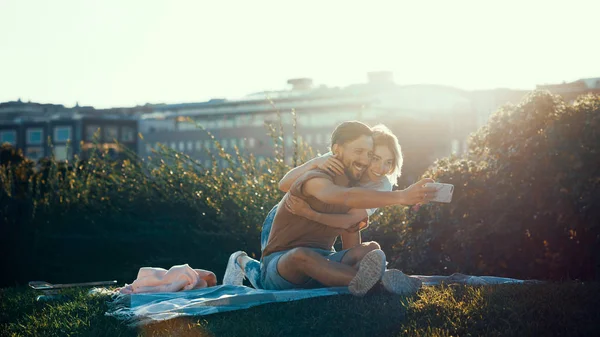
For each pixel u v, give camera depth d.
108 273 12.12
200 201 12.77
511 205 8.98
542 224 8.94
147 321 6.04
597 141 8.65
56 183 14.98
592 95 9.55
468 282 7.02
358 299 6.07
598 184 8.53
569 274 8.95
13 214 13.66
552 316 5.38
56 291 8.71
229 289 7.11
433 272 9.47
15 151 21.22
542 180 8.84
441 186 5.56
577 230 8.85
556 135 8.82
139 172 14.51
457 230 9.28
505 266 9.12
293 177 6.52
